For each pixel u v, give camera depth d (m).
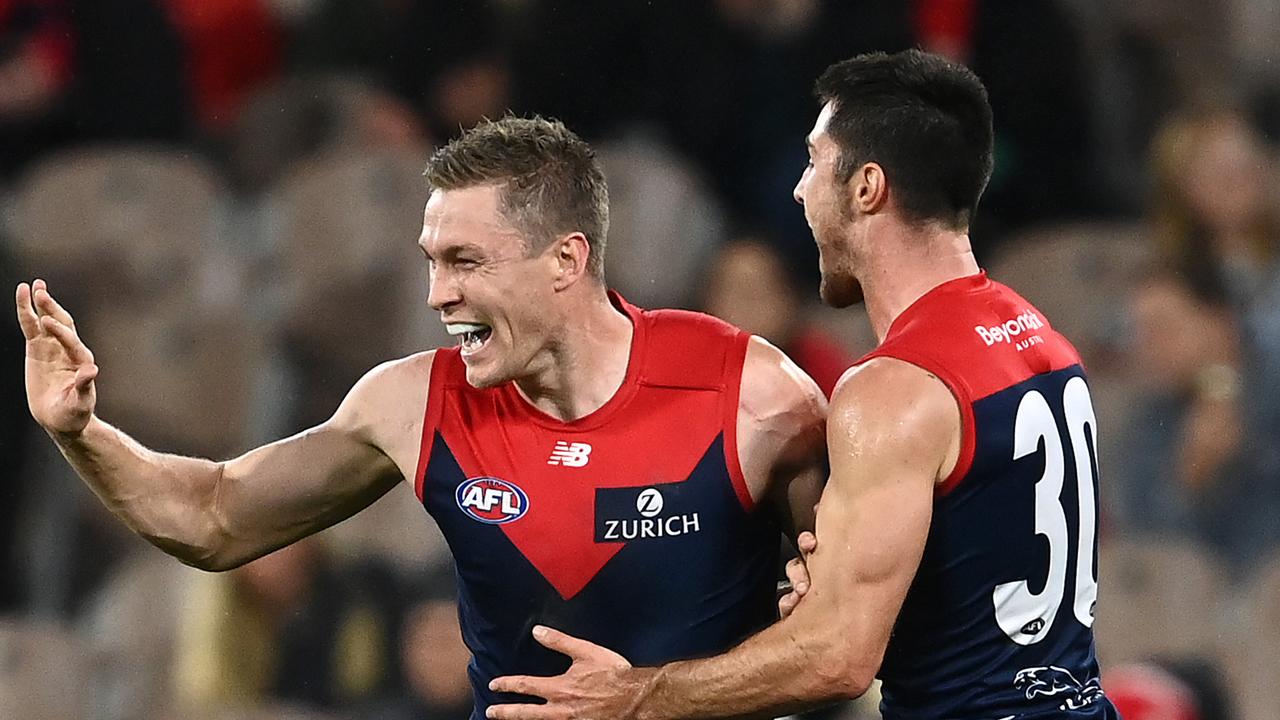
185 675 23.72
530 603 12.72
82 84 30.83
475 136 12.40
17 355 26.22
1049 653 12.34
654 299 28.08
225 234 29.75
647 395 12.63
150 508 13.14
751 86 28.83
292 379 28.53
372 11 30.61
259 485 13.25
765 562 12.95
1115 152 31.22
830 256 12.68
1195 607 24.19
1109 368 28.19
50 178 29.41
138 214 29.19
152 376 27.75
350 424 13.08
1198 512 25.06
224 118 31.69
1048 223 30.22
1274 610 23.66
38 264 28.75
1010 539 12.06
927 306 12.20
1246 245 26.69
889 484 11.62
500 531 12.65
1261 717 23.12
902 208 12.34
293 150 30.16
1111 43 32.38
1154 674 22.20
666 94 29.09
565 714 12.26
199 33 31.78
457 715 22.92
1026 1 29.62
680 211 28.48
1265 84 33.25
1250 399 25.19
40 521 26.31
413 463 12.88
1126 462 25.67
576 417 12.66
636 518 12.52
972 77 12.50
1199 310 25.58
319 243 28.91
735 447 12.53
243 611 23.80
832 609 11.60
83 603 26.27
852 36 28.62
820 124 12.63
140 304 28.55
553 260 12.34
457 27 30.38
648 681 12.16
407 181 29.25
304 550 23.78
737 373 12.66
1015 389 12.02
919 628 12.35
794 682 11.70
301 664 23.62
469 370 12.51
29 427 26.25
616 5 29.17
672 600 12.62
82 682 24.22
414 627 23.39
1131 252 29.03
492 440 12.71
